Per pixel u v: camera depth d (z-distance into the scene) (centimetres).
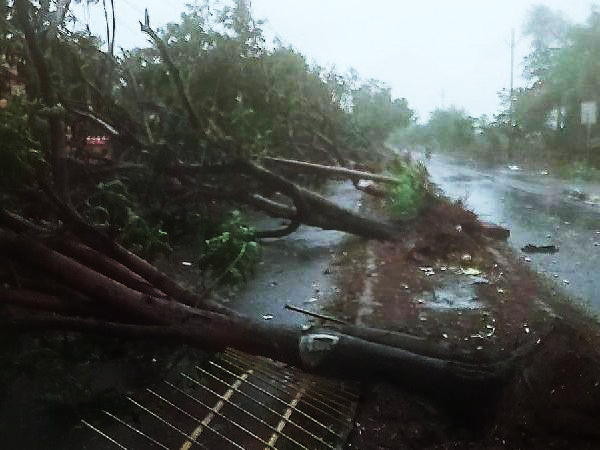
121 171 734
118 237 566
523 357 366
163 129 813
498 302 599
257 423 387
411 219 900
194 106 835
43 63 508
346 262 788
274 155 1150
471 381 360
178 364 469
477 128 3700
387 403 397
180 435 374
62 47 667
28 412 394
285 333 411
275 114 1180
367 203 1183
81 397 410
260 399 417
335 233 977
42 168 455
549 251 828
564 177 1889
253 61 1116
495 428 355
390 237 878
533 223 1045
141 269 478
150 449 360
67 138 679
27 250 414
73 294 440
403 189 914
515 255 802
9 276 441
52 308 427
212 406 408
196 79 998
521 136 2889
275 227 1022
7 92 524
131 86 848
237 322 421
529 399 342
